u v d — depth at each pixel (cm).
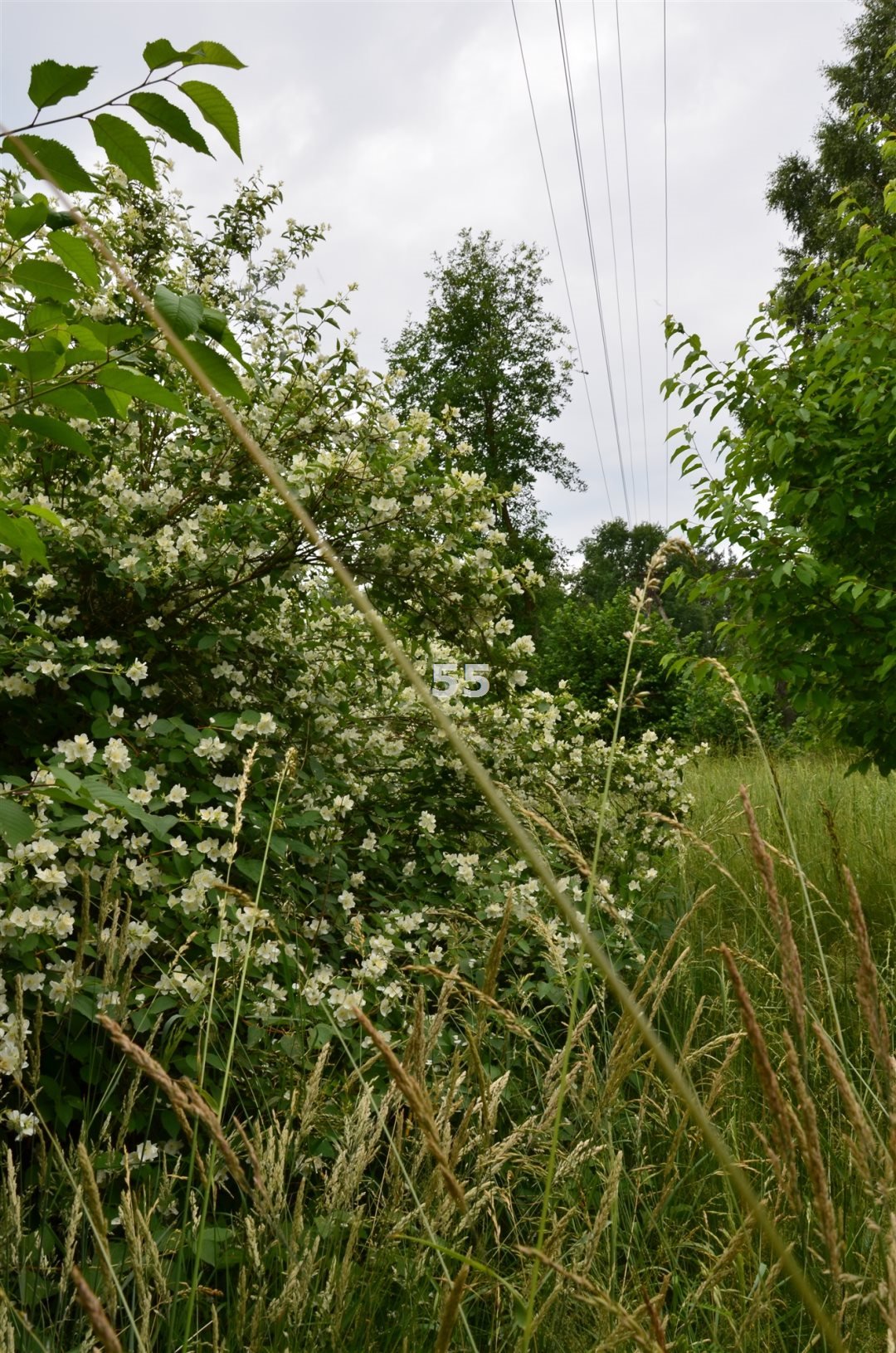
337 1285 145
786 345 428
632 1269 170
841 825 460
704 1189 200
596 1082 179
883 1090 187
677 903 364
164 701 310
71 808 221
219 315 122
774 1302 156
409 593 348
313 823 262
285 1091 196
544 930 147
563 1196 172
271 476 45
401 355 2689
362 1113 151
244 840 252
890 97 1984
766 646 410
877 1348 131
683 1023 264
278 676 333
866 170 1972
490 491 354
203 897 212
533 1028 230
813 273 432
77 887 213
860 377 381
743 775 657
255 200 448
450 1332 88
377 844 308
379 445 332
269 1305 147
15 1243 138
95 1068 186
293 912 248
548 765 366
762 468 420
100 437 312
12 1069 163
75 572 299
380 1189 168
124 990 179
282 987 224
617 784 383
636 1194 184
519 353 2656
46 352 134
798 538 389
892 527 412
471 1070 172
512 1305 148
